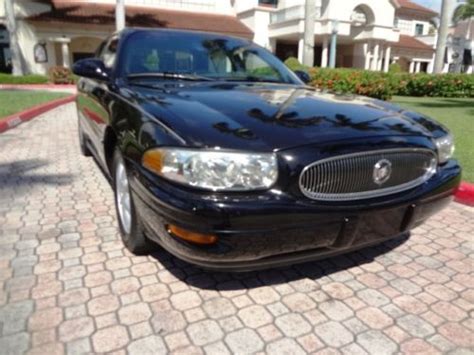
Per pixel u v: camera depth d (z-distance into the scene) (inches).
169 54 147.9
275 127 91.4
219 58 154.3
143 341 85.3
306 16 710.5
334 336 88.7
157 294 101.1
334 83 581.9
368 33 1018.1
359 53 1117.7
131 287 103.7
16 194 168.2
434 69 847.1
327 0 937.5
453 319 95.3
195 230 82.4
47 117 386.6
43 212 149.7
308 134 90.1
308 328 91.0
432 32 1438.2
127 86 129.9
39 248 122.6
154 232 95.7
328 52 1085.8
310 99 117.8
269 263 91.3
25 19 831.1
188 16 986.7
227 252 83.9
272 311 96.3
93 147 180.9
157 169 88.0
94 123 161.2
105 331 87.8
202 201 81.6
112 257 118.1
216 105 104.0
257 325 91.4
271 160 84.2
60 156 231.3
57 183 183.0
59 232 133.5
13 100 468.8
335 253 98.6
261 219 82.6
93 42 930.1
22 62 852.0
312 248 92.0
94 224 140.1
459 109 479.5
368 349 85.3
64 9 888.3
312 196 87.1
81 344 83.9
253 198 83.3
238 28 991.6
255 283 107.1
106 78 139.4
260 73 156.4
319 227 87.5
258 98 114.3
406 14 1355.8
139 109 105.1
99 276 108.3
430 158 105.0
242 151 83.0
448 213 160.2
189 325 90.5
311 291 104.7
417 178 103.1
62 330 87.7
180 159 83.7
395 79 687.7
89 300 98.0
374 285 108.4
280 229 84.4
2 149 246.5
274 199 84.0
